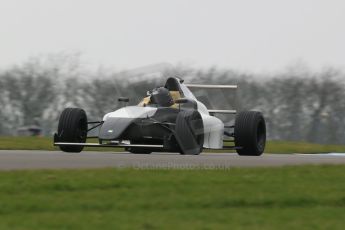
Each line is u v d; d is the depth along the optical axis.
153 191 31.66
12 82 178.75
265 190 32.94
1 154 48.84
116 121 50.41
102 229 24.30
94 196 30.38
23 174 34.28
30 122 177.50
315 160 52.59
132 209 28.16
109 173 35.75
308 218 27.69
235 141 55.72
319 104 185.75
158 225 25.02
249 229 25.08
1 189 30.89
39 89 178.25
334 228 25.88
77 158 46.19
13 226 24.45
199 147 51.53
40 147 68.25
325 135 184.25
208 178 35.47
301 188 33.88
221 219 26.70
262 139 57.25
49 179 33.16
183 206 29.06
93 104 171.75
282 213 28.45
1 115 176.00
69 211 27.52
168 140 49.16
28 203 28.36
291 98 186.75
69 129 53.28
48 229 24.17
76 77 174.88
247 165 43.94
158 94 53.50
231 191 32.31
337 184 35.56
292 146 88.94
